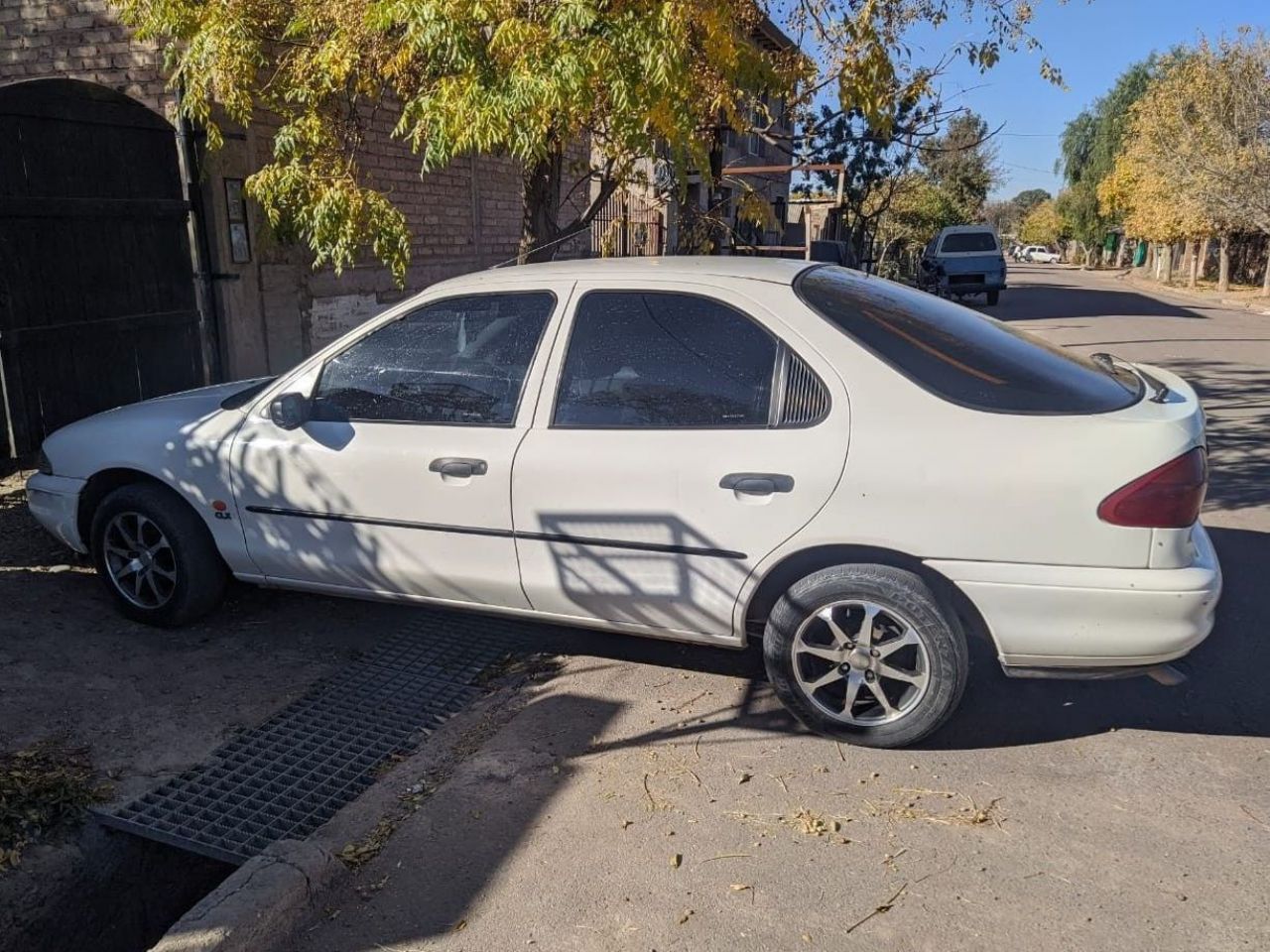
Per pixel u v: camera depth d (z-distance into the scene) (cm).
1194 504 338
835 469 354
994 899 292
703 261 420
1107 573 337
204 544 471
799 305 374
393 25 572
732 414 372
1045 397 354
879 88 709
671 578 379
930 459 346
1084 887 298
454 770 364
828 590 361
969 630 377
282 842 312
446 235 1135
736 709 409
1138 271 5300
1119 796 345
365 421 427
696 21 555
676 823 331
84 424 500
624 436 381
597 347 394
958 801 342
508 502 397
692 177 954
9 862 318
